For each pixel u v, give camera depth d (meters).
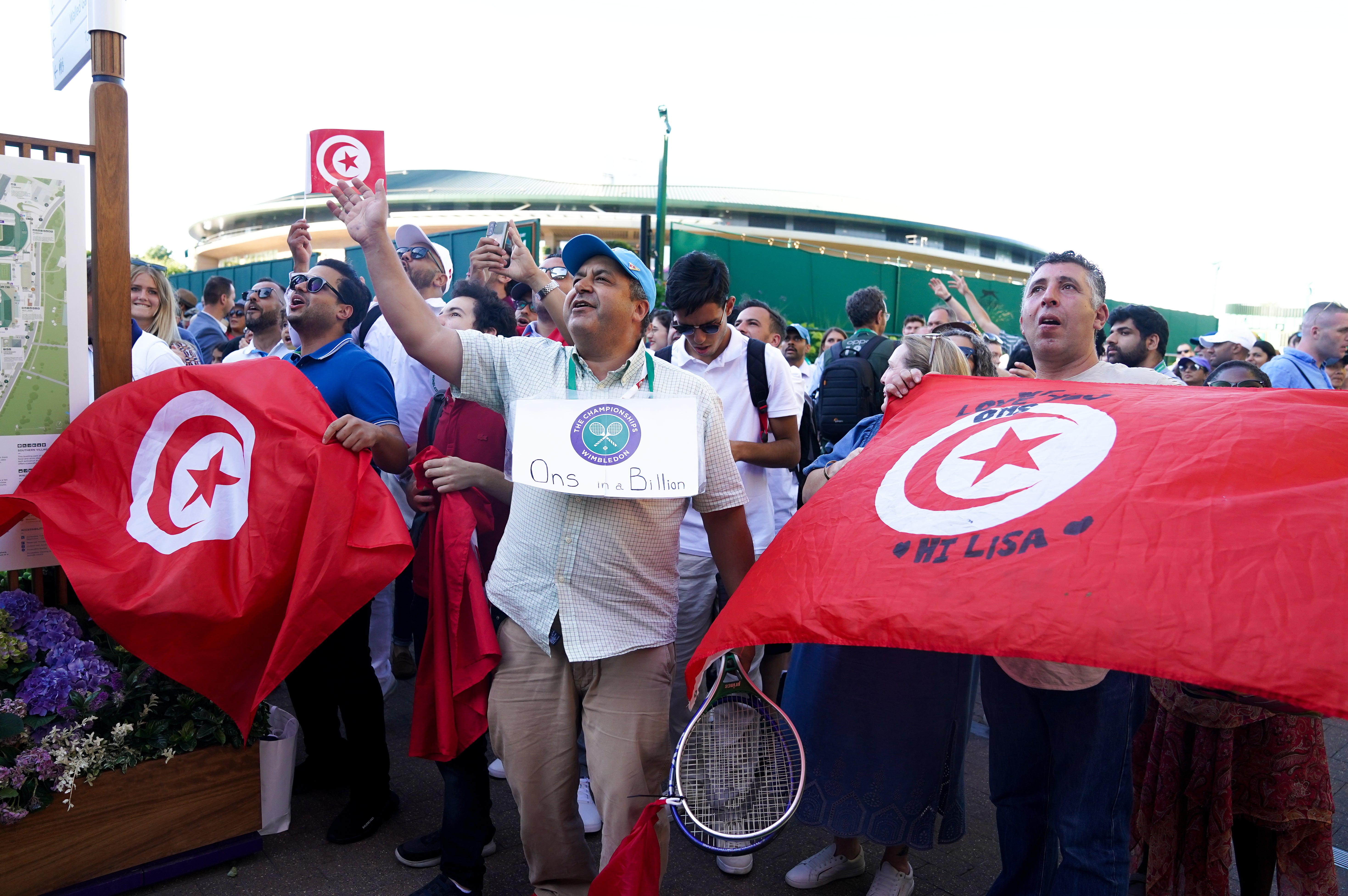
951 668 2.50
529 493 2.23
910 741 2.49
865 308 5.59
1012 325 11.88
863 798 2.53
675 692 4.32
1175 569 1.47
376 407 3.01
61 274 2.75
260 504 2.53
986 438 2.02
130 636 2.44
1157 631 1.41
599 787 2.15
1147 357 4.72
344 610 2.45
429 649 2.43
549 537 2.16
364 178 3.18
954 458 1.98
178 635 2.47
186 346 4.49
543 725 2.21
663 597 2.21
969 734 3.70
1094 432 1.85
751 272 10.09
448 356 2.32
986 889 2.79
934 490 1.90
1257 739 2.33
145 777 2.57
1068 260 2.57
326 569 2.44
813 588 1.83
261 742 2.84
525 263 3.03
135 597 2.45
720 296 3.33
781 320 5.43
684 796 1.80
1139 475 1.65
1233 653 1.34
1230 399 1.81
